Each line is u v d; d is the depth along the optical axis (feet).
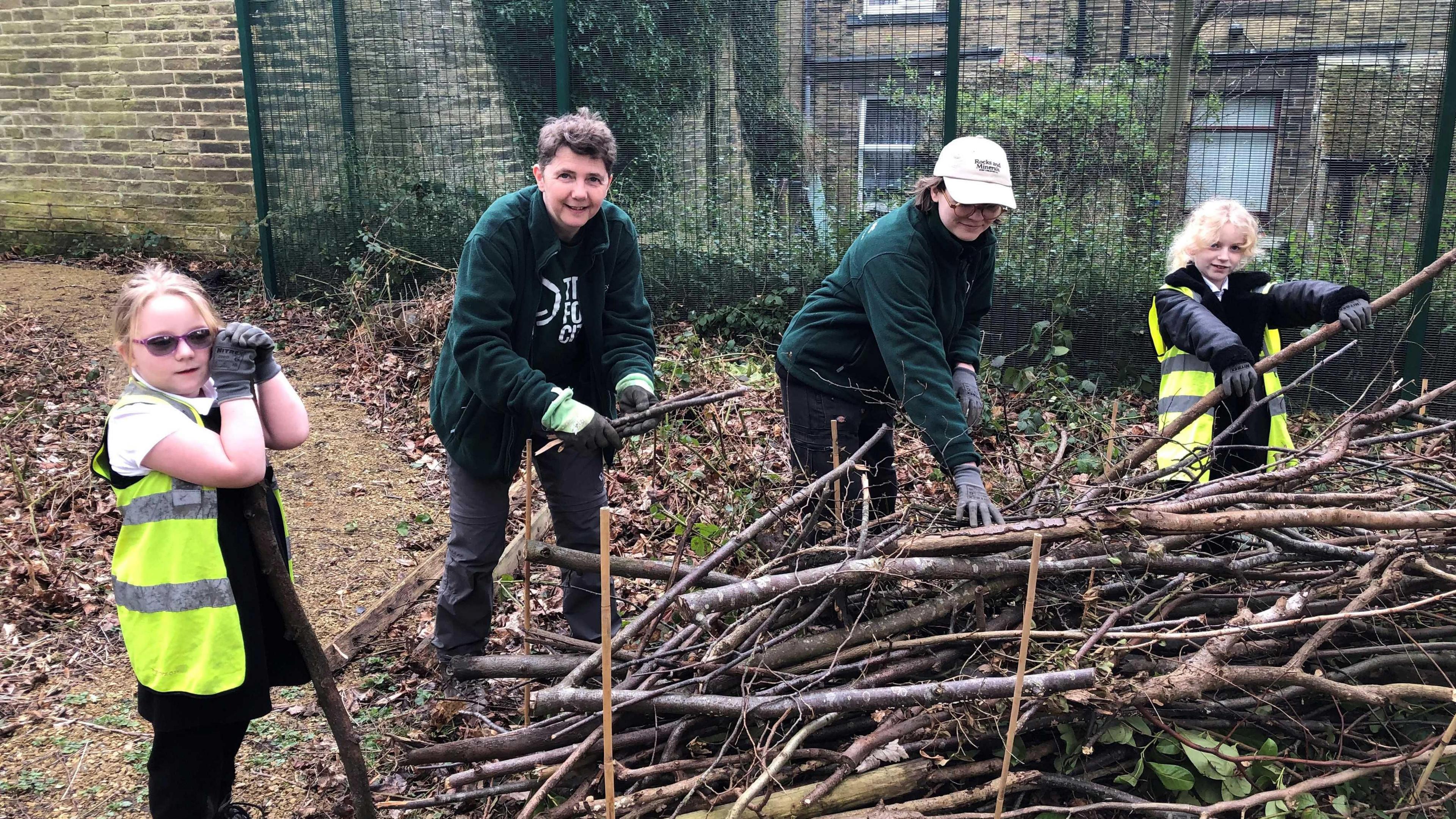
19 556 13.96
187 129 30.14
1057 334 23.13
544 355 10.36
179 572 7.67
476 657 9.85
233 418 7.76
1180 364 12.46
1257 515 9.16
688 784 8.18
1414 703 9.52
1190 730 9.00
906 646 8.98
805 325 11.85
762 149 23.99
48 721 11.02
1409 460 10.94
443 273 25.35
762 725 8.76
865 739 8.47
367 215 25.89
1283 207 22.59
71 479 16.62
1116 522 8.99
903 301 10.33
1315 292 11.78
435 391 10.48
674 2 23.48
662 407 10.06
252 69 26.45
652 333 10.94
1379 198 22.11
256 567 8.23
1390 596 9.71
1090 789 8.60
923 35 22.84
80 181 31.53
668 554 14.07
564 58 23.73
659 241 24.49
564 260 10.01
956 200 9.98
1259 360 12.44
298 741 10.78
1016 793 8.86
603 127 9.52
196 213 30.66
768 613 9.49
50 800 9.82
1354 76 21.72
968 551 9.10
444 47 24.53
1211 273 12.34
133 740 10.77
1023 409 21.11
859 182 23.86
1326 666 9.70
